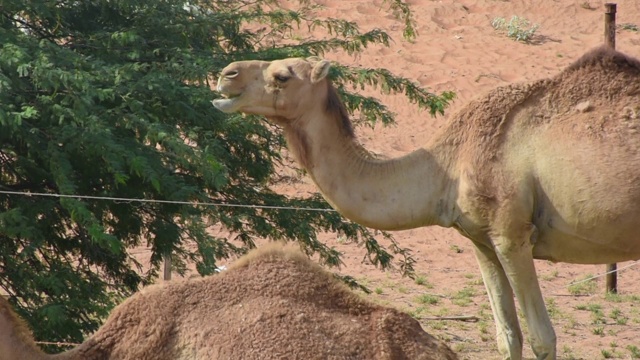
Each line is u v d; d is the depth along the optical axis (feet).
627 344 134.31
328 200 81.97
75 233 104.01
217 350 51.47
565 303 160.97
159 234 102.78
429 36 338.54
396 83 122.21
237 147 113.09
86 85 90.53
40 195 92.17
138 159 90.07
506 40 341.21
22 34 101.24
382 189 81.41
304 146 80.59
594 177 77.77
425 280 177.27
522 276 80.18
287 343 50.83
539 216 80.23
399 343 50.88
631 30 354.74
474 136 80.94
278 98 79.20
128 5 109.29
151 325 53.42
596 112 79.46
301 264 54.70
